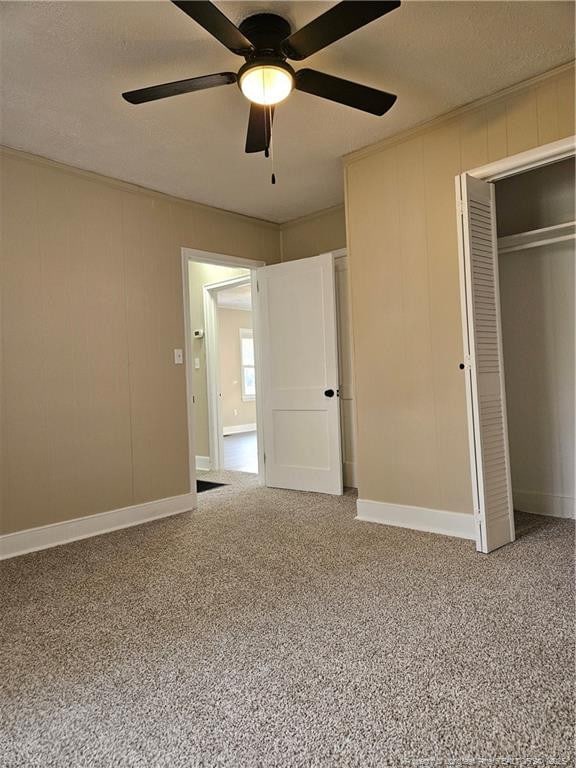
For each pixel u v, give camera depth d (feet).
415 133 10.08
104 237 11.60
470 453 8.79
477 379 8.68
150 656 5.89
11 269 10.02
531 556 8.50
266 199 13.58
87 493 11.02
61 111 8.75
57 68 7.52
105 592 7.79
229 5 6.51
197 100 8.51
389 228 10.61
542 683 5.09
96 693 5.20
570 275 10.50
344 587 7.61
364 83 8.44
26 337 10.19
